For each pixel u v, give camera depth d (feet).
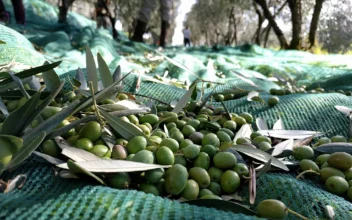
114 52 3.67
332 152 0.93
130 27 10.70
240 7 11.08
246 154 0.81
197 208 0.57
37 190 0.59
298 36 7.43
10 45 1.53
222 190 0.74
